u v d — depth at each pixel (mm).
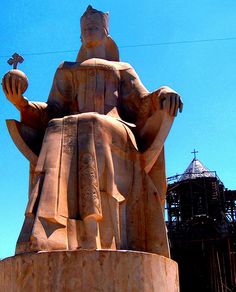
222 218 46438
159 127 9352
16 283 7301
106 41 11367
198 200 47156
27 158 9430
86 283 7074
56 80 10711
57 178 8211
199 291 44875
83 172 8305
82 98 10266
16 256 7438
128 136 9219
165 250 8836
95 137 8688
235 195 48531
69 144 8625
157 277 7633
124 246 8492
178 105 9234
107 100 10281
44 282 7094
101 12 11406
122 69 10758
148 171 9500
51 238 7551
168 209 48000
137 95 10344
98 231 8070
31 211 7895
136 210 8906
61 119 9000
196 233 45906
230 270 44562
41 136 9930
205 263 45531
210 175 48031
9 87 9523
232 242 46312
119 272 7234
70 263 7133
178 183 47625
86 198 8078
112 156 8852
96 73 10367
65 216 7922
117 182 8797
